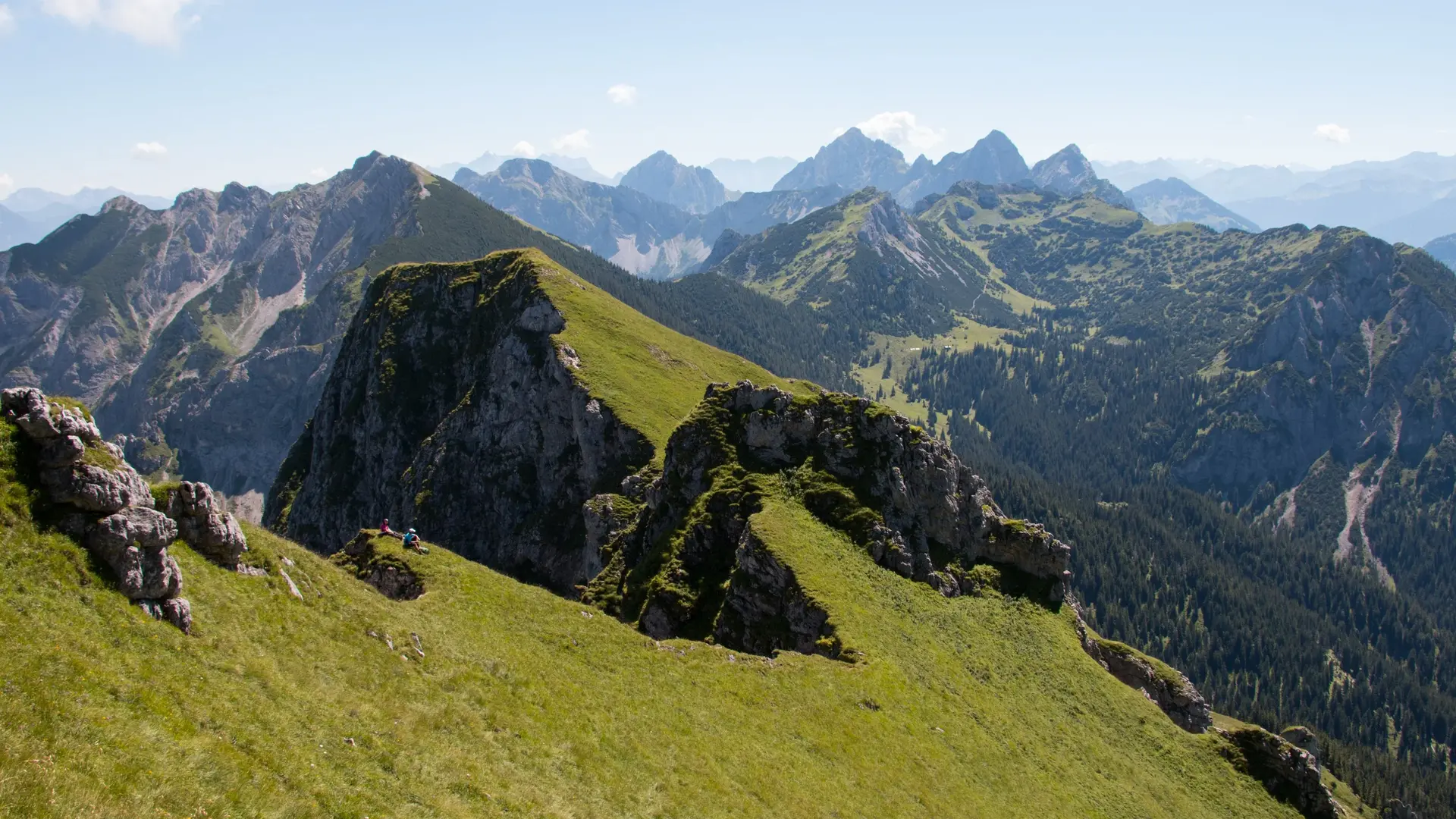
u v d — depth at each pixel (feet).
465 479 524.93
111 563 103.35
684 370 530.68
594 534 366.84
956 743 184.85
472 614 165.27
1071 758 204.13
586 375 475.31
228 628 112.37
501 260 624.59
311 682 112.68
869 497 280.72
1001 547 289.94
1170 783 216.54
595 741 134.31
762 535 248.73
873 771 161.58
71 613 94.22
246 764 89.66
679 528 286.46
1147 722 240.53
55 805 70.59
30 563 95.20
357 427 640.99
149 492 115.75
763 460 295.28
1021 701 221.66
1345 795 616.39
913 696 195.42
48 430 103.96
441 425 559.79
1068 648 260.62
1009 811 168.55
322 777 94.94
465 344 607.78
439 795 102.73
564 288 564.30
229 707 97.60
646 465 405.59
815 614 221.87
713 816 127.24
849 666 199.00
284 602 126.62
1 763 71.26
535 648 162.30
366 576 182.29
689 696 165.17
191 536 121.49
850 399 304.71
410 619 145.69
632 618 273.13
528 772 117.91
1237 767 236.02
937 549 281.54
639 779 129.18
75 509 103.91
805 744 162.40
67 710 81.71
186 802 79.77
